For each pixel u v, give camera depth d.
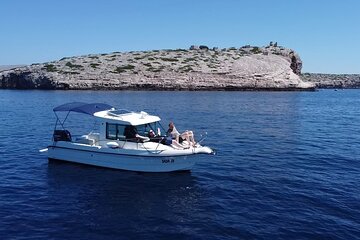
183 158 20.20
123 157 20.58
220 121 45.12
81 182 19.20
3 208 15.52
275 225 13.84
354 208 15.55
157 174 20.47
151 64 135.75
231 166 22.83
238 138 33.44
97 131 25.38
